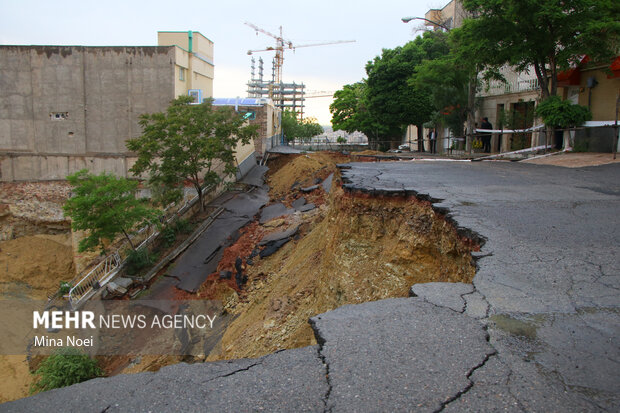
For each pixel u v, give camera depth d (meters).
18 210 32.66
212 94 44.41
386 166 15.34
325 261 11.20
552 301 3.96
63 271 28.95
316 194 23.77
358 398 2.59
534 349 3.16
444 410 2.48
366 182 10.92
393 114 39.59
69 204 20.55
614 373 2.86
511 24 18.41
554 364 2.96
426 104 37.72
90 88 35.91
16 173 35.34
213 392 2.70
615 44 17.98
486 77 22.31
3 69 35.84
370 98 42.38
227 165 27.48
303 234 18.78
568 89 22.72
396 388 2.69
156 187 25.16
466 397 2.60
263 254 18.48
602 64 19.91
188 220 24.91
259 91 117.31
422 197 8.93
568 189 9.65
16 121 36.12
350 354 3.08
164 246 22.52
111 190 20.95
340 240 10.41
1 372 18.14
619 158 15.72
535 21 17.56
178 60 36.22
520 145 24.88
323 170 26.95
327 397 2.61
